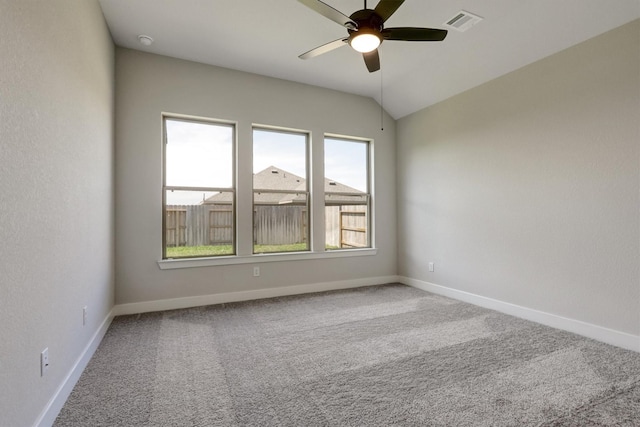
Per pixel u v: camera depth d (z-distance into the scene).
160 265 3.44
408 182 4.71
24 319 1.32
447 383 1.95
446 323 3.04
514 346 2.49
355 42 2.20
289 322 3.07
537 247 3.06
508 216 3.32
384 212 4.84
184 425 1.57
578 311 2.74
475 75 3.55
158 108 3.46
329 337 2.70
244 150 3.89
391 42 3.24
